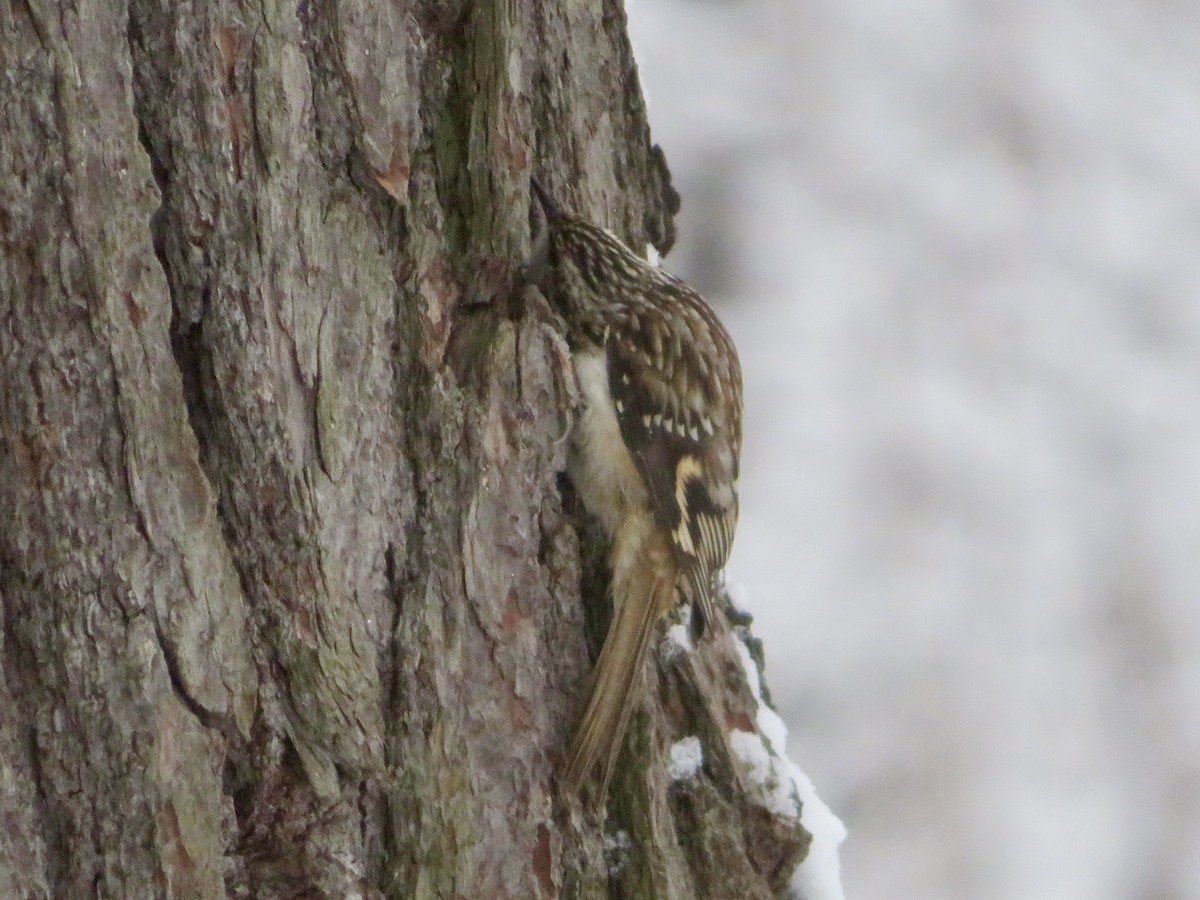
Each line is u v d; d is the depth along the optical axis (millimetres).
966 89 18016
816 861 6930
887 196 17281
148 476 4797
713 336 7504
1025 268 17141
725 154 17188
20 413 4691
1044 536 15883
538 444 5828
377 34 5445
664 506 6789
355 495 5281
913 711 15000
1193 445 16453
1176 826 14930
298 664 5094
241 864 4988
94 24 4773
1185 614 15453
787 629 15086
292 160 5188
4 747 4625
